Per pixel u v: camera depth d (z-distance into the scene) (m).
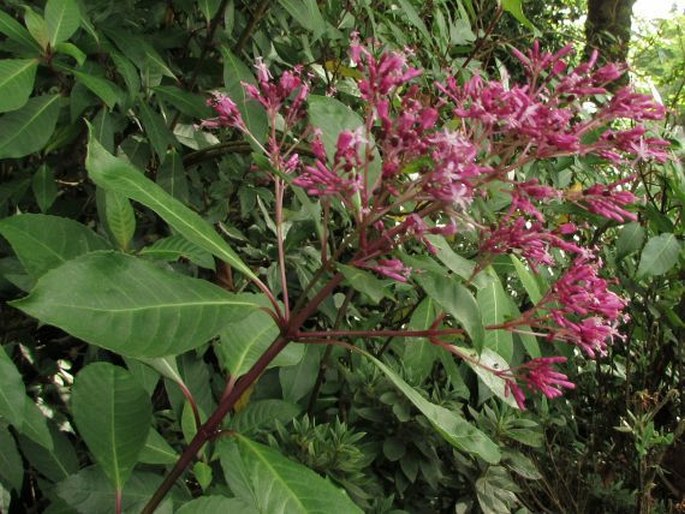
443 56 2.77
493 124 1.37
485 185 1.41
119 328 1.08
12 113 1.70
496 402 2.99
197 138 2.48
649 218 2.92
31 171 2.26
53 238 1.41
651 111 1.42
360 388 2.61
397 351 2.74
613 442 3.54
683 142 2.86
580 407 3.71
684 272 3.41
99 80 1.70
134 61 2.03
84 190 2.50
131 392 1.36
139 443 1.37
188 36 2.39
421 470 2.54
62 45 1.66
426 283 1.28
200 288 1.18
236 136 2.71
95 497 1.52
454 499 2.72
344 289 2.88
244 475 1.41
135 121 2.37
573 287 1.43
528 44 4.40
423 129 1.28
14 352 2.36
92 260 1.09
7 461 1.59
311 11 2.13
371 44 2.57
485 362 1.53
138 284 1.12
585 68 1.40
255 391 2.53
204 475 1.61
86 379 1.34
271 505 1.16
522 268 1.77
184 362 2.03
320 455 2.25
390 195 1.44
